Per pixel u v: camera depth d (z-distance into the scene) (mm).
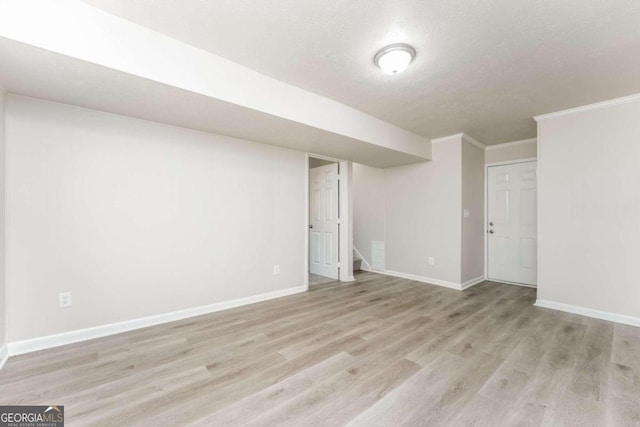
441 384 1756
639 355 2113
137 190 2574
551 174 3188
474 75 2355
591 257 2941
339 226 4590
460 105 2980
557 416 1479
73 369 1887
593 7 1585
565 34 1822
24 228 2090
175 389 1690
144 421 1429
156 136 2674
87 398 1600
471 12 1634
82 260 2318
